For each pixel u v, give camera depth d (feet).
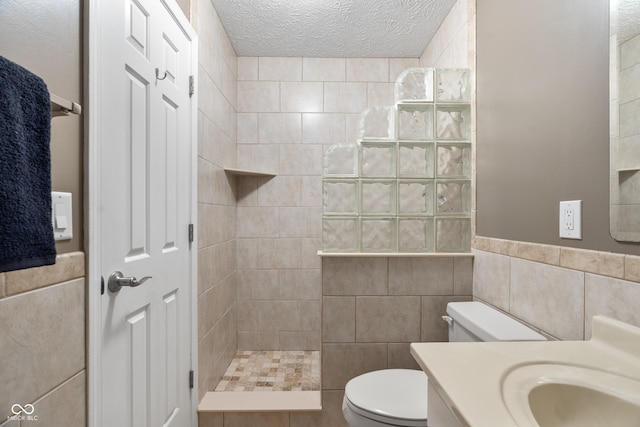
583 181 3.33
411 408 4.01
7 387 2.25
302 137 9.14
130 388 3.87
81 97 3.06
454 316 4.87
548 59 3.84
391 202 5.76
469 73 5.75
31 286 2.45
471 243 5.69
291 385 7.01
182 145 5.32
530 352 2.68
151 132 4.33
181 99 5.29
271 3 6.81
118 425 3.60
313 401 6.20
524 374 2.35
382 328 5.62
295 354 8.86
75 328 2.93
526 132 4.25
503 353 2.65
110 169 3.45
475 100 5.57
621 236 2.90
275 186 9.10
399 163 5.72
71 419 2.87
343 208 5.80
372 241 5.74
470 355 2.61
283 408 5.91
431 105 5.70
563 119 3.60
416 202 5.73
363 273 5.61
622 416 2.10
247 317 9.07
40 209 2.15
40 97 2.16
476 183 5.52
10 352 2.27
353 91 9.18
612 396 2.15
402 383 4.61
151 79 4.33
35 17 2.53
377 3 6.81
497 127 4.91
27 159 2.05
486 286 5.20
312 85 9.16
